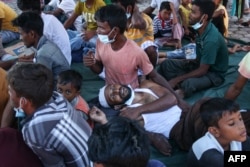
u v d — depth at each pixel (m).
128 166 1.36
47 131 1.95
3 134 2.02
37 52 3.32
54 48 3.36
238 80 2.97
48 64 3.22
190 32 5.32
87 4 4.65
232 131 2.23
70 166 2.11
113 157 1.35
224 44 3.85
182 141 2.98
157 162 1.79
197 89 3.87
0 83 2.79
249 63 2.89
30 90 1.96
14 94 2.00
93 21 4.63
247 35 6.03
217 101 2.30
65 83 2.95
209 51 3.74
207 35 3.74
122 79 3.35
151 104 3.10
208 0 3.71
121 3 3.84
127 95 3.17
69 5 5.38
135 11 3.93
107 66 3.35
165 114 3.11
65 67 3.33
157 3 5.51
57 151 2.02
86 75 4.36
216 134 2.29
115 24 3.04
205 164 2.22
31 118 2.00
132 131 1.43
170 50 5.06
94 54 3.51
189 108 3.11
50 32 3.98
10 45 5.14
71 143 2.01
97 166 1.41
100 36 3.12
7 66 3.89
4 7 5.11
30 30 3.27
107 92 3.22
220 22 4.98
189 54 4.46
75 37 4.73
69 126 2.02
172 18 5.03
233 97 3.05
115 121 1.48
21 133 2.06
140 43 3.99
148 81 3.36
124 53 3.20
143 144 1.41
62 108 2.06
